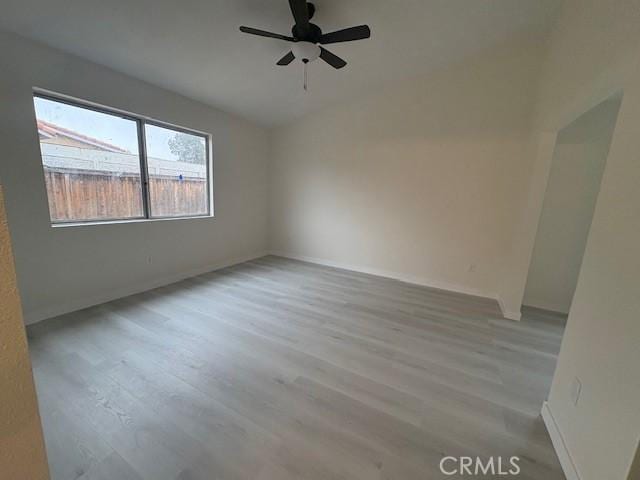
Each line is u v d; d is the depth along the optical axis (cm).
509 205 324
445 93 340
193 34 241
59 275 255
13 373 52
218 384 174
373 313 286
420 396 170
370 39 279
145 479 117
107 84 271
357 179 421
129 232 307
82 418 146
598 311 118
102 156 285
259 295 324
